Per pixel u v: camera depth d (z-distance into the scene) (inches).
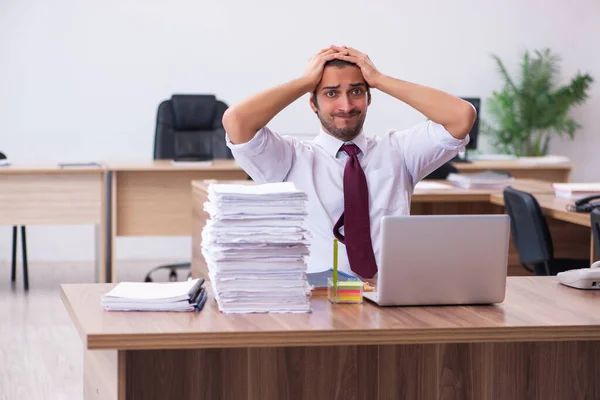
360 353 109.0
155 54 342.3
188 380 104.9
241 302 100.5
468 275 104.9
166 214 281.4
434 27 364.2
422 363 110.4
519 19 370.6
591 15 376.2
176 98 301.3
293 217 100.7
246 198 100.0
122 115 341.7
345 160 138.6
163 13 341.4
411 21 362.0
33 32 332.2
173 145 300.5
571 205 204.5
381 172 138.6
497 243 104.7
